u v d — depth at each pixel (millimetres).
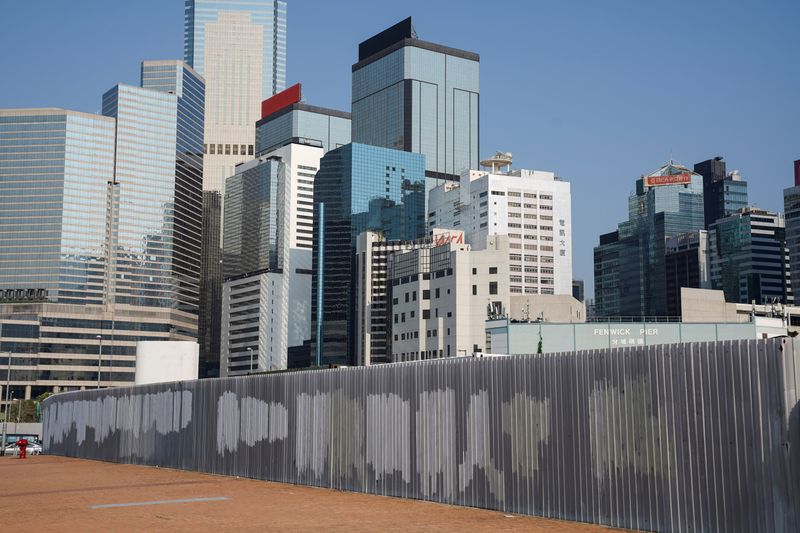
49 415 72812
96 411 61531
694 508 22453
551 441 26609
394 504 30281
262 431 41344
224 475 44000
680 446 22922
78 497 33781
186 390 48781
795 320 196125
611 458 24766
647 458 23750
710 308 163625
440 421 30875
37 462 60906
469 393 29781
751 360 21484
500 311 173375
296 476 38406
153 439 52188
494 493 28422
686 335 126688
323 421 37031
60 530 24141
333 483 36031
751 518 21156
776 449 20781
